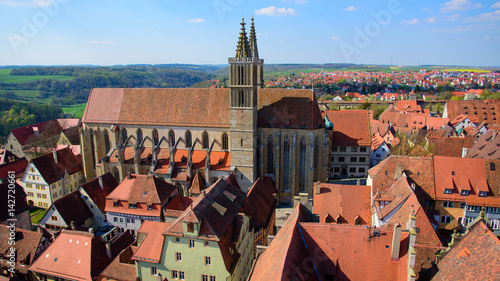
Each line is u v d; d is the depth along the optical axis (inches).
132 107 4269.2
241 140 3777.1
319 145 4023.1
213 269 2058.3
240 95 3661.4
